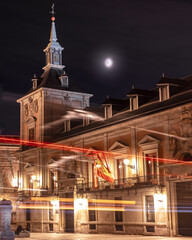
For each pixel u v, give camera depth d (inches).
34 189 2064.5
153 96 1540.4
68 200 1775.3
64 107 2162.9
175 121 1252.5
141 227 1337.4
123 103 1695.4
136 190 1366.9
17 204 2164.1
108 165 1537.9
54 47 2298.2
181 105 1206.3
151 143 1333.7
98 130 1583.4
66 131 2001.7
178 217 1231.5
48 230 1891.0
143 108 1456.7
